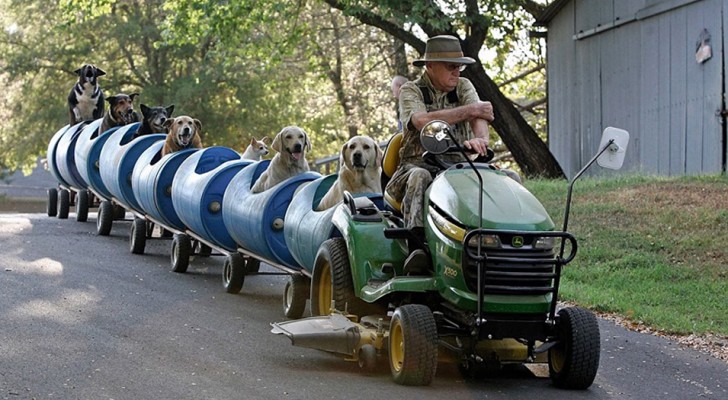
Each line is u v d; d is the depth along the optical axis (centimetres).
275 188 1255
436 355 859
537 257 847
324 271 1060
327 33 4066
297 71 4450
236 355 986
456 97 972
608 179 2045
